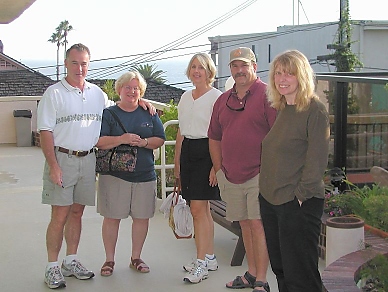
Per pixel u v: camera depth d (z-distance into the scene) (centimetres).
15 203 746
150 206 479
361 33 2744
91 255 529
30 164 1070
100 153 464
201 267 459
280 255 346
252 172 406
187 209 480
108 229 478
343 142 568
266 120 401
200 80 453
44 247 556
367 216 373
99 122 454
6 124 1372
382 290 327
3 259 521
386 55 2792
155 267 494
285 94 323
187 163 455
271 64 332
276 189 329
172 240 571
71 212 466
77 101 437
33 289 448
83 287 450
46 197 440
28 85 2131
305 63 321
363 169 553
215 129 432
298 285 334
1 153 1222
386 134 529
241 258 490
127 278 469
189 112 455
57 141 436
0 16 799
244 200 420
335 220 416
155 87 1984
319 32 2938
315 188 318
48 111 429
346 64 2589
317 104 319
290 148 325
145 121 468
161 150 697
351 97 558
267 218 344
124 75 465
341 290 303
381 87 529
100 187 473
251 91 406
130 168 461
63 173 437
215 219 536
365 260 341
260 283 418
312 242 329
